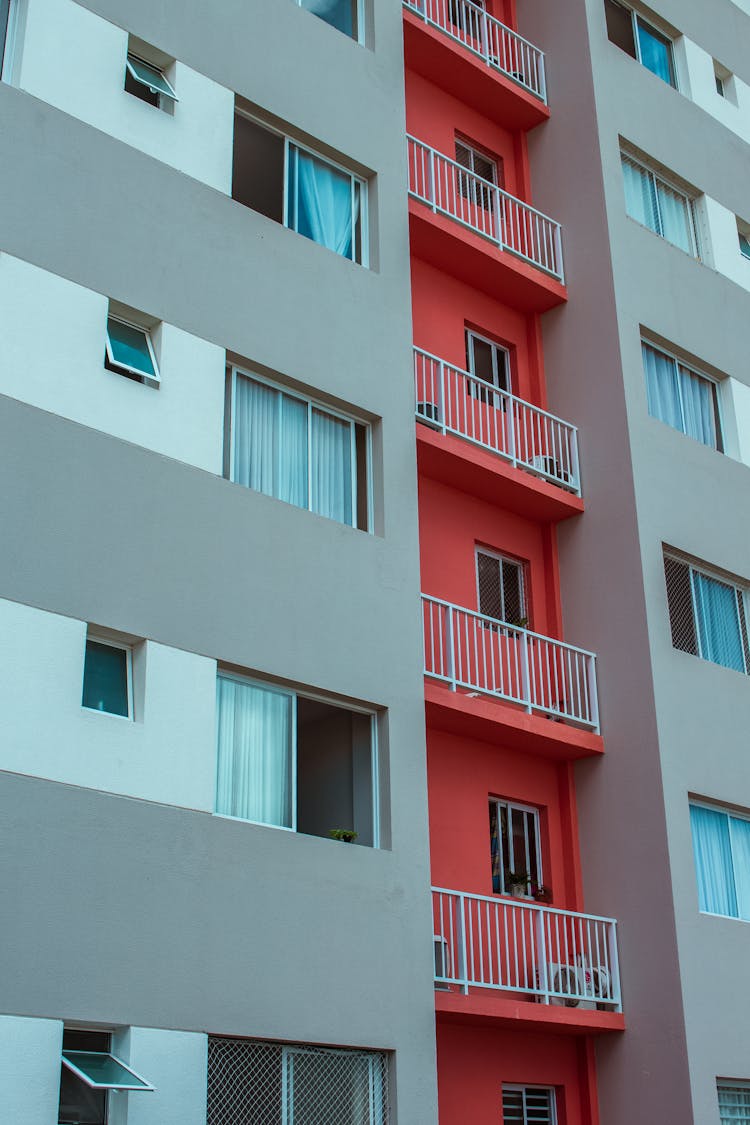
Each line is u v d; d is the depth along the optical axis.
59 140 13.21
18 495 11.71
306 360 14.91
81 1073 10.40
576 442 18.78
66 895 10.94
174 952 11.49
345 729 14.00
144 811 11.71
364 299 15.95
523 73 21.27
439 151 19.95
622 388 18.62
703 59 23.31
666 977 15.62
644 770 16.67
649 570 17.70
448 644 16.33
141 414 12.98
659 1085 15.23
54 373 12.38
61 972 10.70
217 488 13.38
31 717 11.19
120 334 13.31
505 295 19.64
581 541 18.36
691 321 20.52
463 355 18.92
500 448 18.72
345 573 14.32
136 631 12.20
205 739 12.40
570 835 17.03
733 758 17.83
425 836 14.03
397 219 16.91
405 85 19.97
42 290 12.55
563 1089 15.78
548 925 15.66
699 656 18.38
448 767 16.19
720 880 17.08
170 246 13.89
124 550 12.34
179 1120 11.05
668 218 21.48
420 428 16.47
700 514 19.06
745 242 22.97
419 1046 13.09
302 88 16.25
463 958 13.99
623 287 19.42
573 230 20.08
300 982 12.31
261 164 15.62
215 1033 11.53
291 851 12.73
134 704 12.14
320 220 16.12
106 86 13.88
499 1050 15.24
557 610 18.23
